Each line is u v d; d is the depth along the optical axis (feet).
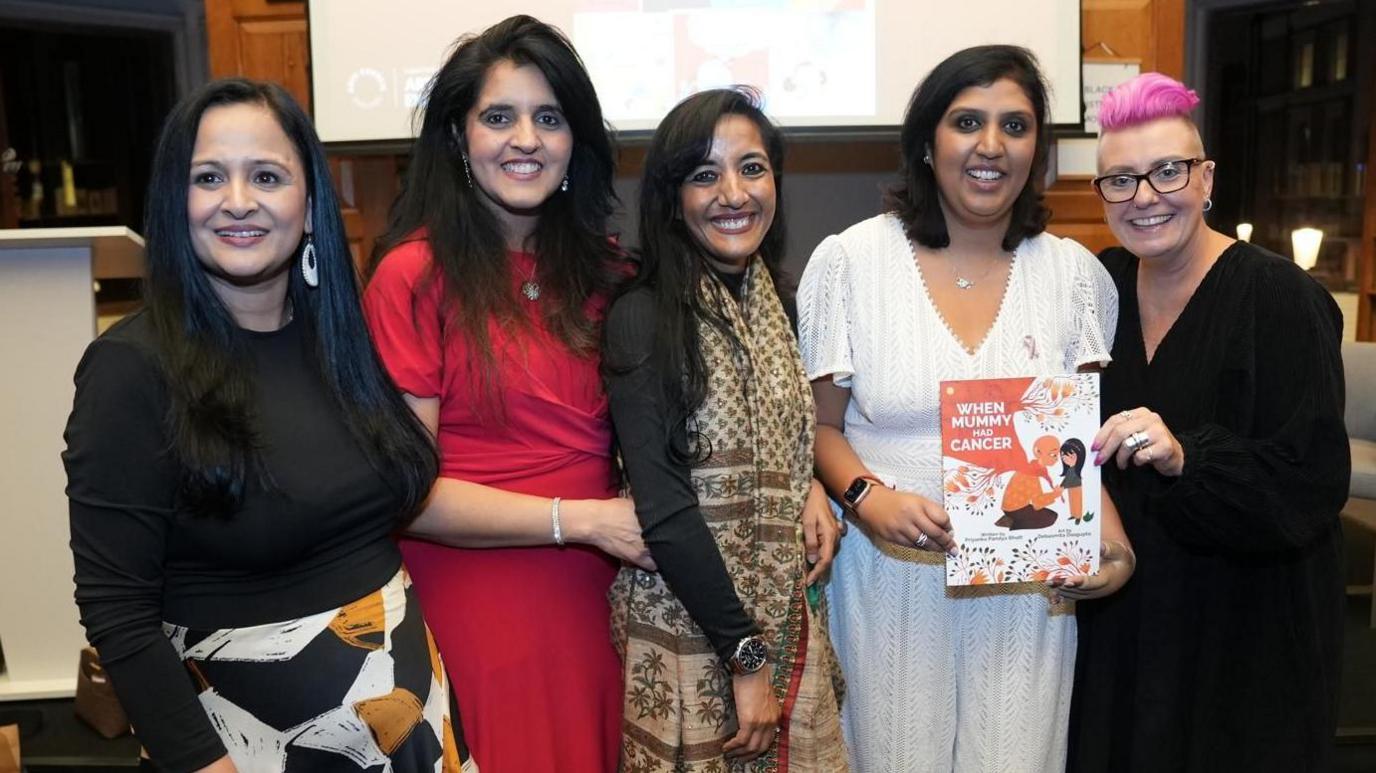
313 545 4.34
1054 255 5.72
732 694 4.88
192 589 4.21
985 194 5.41
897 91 11.42
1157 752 5.57
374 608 4.49
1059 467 5.23
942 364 5.54
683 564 4.60
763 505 4.91
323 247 4.48
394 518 4.68
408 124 11.46
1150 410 5.60
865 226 5.90
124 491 3.96
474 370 4.95
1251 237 18.37
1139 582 5.64
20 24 15.81
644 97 11.39
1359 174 17.58
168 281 4.17
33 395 8.56
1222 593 5.47
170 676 4.03
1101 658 5.80
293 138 4.31
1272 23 17.69
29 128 16.15
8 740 7.15
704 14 11.31
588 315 5.22
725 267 5.07
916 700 5.73
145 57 16.96
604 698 5.24
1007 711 5.65
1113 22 11.96
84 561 3.96
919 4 11.32
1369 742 8.46
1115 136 5.44
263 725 4.24
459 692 5.02
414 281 4.96
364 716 4.35
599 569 5.34
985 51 5.38
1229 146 18.22
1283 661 5.37
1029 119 5.37
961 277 5.70
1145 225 5.42
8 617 8.96
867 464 5.78
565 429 5.09
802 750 5.10
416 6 11.35
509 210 5.18
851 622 5.91
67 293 8.43
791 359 5.16
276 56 12.29
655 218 4.92
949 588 5.63
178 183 4.12
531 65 4.99
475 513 4.89
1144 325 5.77
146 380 4.01
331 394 4.51
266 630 4.24
